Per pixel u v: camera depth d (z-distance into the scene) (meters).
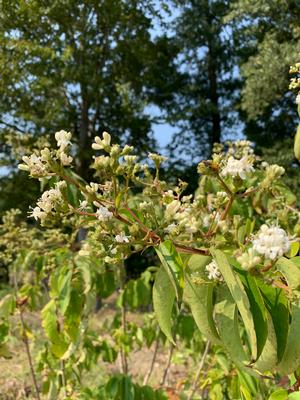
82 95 18.73
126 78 20.50
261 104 16.44
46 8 17.09
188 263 1.55
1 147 16.53
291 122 18.94
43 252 3.96
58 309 3.26
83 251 1.92
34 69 17.55
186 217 1.58
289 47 14.91
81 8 17.59
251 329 1.22
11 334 4.46
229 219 1.93
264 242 1.29
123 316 3.89
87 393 3.29
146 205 1.60
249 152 2.92
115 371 6.73
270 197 2.67
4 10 16.70
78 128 20.31
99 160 1.64
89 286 2.87
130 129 21.09
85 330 3.27
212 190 2.80
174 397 3.92
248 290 1.30
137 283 3.50
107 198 1.70
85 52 18.56
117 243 1.57
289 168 16.05
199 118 23.12
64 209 1.64
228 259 1.38
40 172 1.65
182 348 5.39
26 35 17.91
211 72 22.47
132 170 1.73
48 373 3.98
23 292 3.80
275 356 1.33
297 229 1.73
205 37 20.50
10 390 5.93
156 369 7.16
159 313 1.46
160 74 22.31
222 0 20.27
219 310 1.45
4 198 17.06
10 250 4.16
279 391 1.49
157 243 1.56
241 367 1.44
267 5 15.45
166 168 20.48
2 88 17.39
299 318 1.34
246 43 20.47
